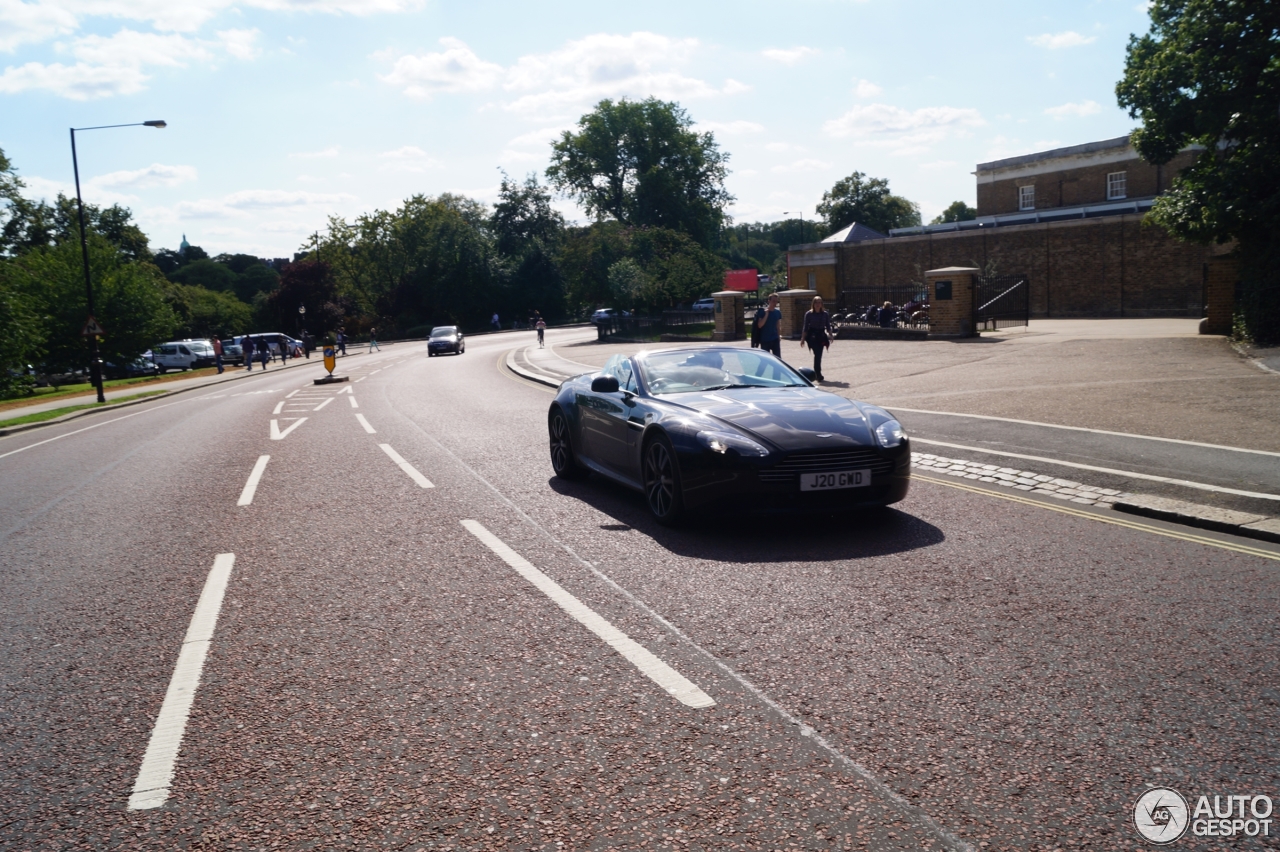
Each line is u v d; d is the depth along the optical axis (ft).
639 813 8.70
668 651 13.07
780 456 19.34
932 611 14.44
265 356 140.05
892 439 20.31
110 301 147.23
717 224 249.96
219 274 420.77
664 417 21.67
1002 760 9.55
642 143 238.27
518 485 27.58
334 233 272.31
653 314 170.60
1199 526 19.47
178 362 165.78
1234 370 43.91
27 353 102.27
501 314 270.46
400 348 184.85
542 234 280.92
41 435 56.39
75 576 19.03
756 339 48.83
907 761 9.58
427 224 269.64
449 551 19.52
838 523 21.07
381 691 11.99
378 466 32.12
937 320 79.00
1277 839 8.00
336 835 8.50
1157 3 62.54
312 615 15.44
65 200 246.88
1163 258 108.88
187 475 32.45
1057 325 92.73
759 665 12.41
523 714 11.07
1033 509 21.67
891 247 139.44
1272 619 13.56
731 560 18.01
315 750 10.33
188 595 17.08
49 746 10.78
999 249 125.29
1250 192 55.42
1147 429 30.09
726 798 8.92
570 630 14.12
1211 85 58.75
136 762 10.24
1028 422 33.19
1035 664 12.12
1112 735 10.05
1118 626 13.47
